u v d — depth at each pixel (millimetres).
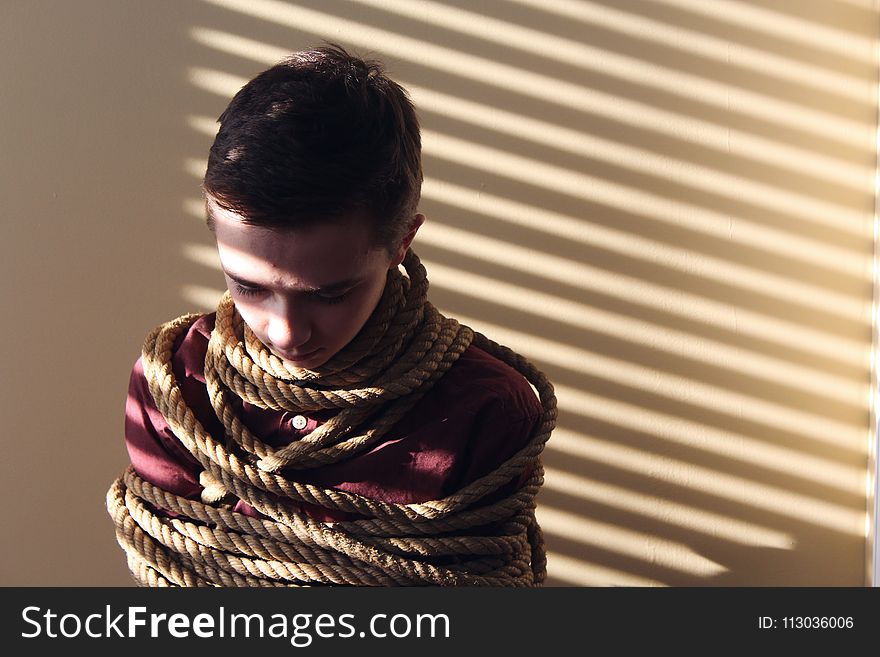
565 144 1143
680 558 1213
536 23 1127
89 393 1179
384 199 712
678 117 1140
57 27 1118
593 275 1162
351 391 836
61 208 1147
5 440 1184
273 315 731
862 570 1206
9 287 1158
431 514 841
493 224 1155
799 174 1147
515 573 876
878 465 1135
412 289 875
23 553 1202
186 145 1142
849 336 1172
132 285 1162
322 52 769
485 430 863
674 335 1172
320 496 847
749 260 1160
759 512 1203
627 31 1128
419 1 1125
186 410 868
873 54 1130
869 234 1156
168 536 871
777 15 1126
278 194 662
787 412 1185
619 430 1188
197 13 1124
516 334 1172
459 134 1144
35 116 1132
